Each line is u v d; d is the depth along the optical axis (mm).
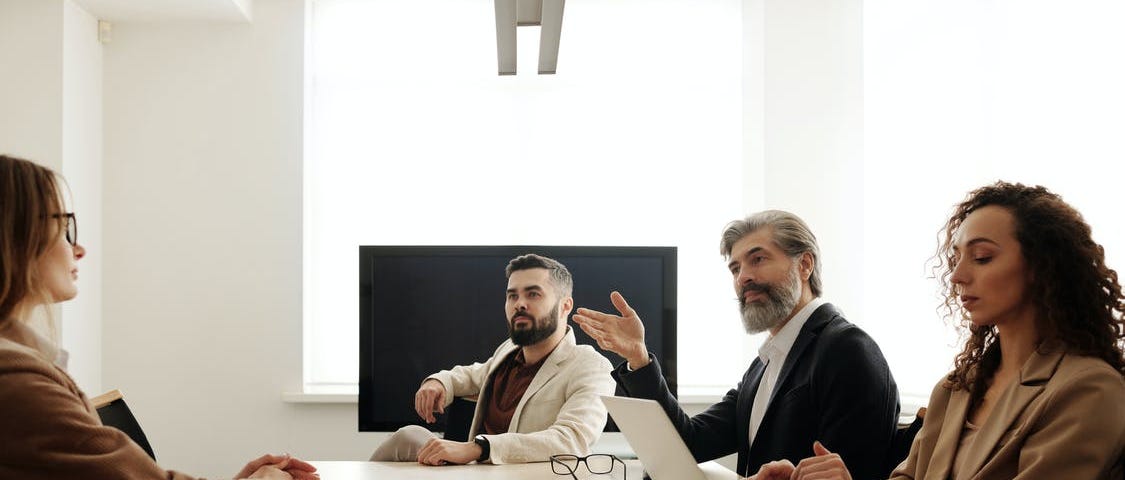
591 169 5121
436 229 5078
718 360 5133
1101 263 1662
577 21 5105
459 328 3746
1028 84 4242
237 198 4918
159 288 4902
